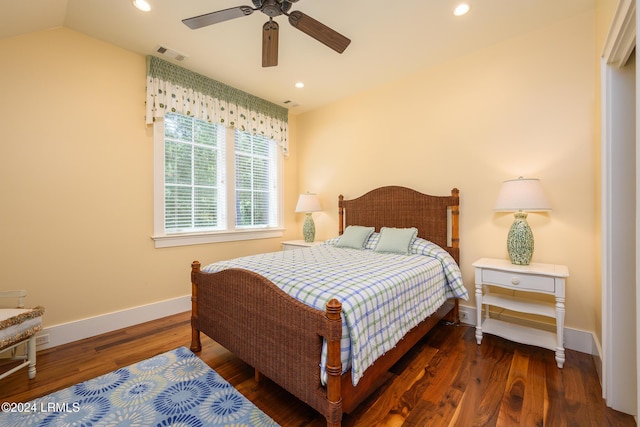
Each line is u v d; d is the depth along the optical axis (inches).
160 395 68.1
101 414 61.5
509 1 82.9
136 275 111.6
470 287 111.2
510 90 101.6
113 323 105.1
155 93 113.3
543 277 82.0
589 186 87.8
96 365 81.3
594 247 86.6
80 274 98.4
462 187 113.0
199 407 63.9
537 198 85.7
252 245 153.4
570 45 90.5
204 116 128.8
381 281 69.3
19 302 79.7
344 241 127.6
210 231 134.9
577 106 89.7
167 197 122.0
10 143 85.7
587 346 87.3
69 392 69.0
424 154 123.3
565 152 91.6
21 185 87.6
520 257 90.7
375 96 140.5
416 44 104.1
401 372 77.5
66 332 94.8
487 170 107.0
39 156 90.5
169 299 120.7
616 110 64.5
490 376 75.4
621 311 63.2
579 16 88.9
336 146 157.8
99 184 102.4
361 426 58.2
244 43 103.8
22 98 87.4
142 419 60.0
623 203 63.6
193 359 85.0
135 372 77.8
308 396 55.6
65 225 95.5
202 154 133.9
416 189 125.7
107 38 101.0
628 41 57.3
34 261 89.8
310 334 54.9
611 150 64.8
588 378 74.1
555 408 63.2
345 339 54.4
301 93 147.6
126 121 108.4
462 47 106.3
